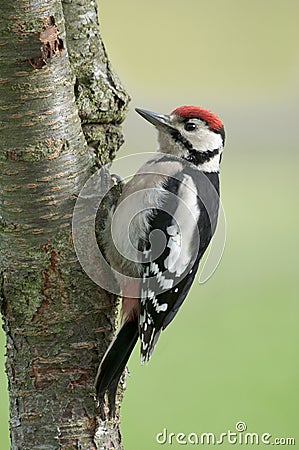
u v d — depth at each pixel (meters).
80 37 8.18
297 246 16.73
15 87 7.14
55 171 7.39
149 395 12.90
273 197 18.14
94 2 8.29
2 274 7.55
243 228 17.52
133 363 13.34
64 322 7.55
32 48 7.08
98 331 7.67
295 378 13.29
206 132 9.49
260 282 15.95
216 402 12.74
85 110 8.14
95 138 8.27
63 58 7.30
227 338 14.37
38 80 7.18
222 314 14.99
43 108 7.25
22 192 7.37
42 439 7.59
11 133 7.25
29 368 7.58
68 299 7.54
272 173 18.77
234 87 21.12
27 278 7.49
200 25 22.72
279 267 16.33
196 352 13.87
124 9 22.75
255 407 12.77
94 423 7.64
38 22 7.05
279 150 19.48
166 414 12.63
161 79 20.89
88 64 8.20
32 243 7.45
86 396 7.61
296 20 23.11
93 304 7.63
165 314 8.55
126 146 16.59
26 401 7.61
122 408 12.57
